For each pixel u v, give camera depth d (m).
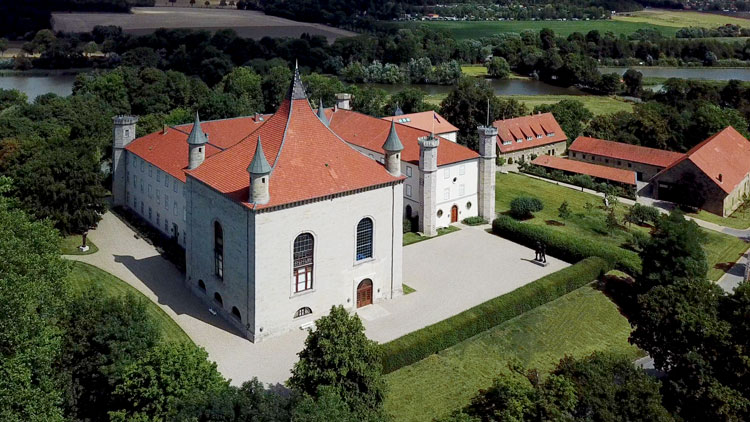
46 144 108.56
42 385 50.62
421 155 103.38
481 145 111.81
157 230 103.25
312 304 75.50
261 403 47.44
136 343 56.94
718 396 54.78
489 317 77.31
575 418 50.91
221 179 75.00
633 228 114.88
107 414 55.97
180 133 106.19
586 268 90.38
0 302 49.53
